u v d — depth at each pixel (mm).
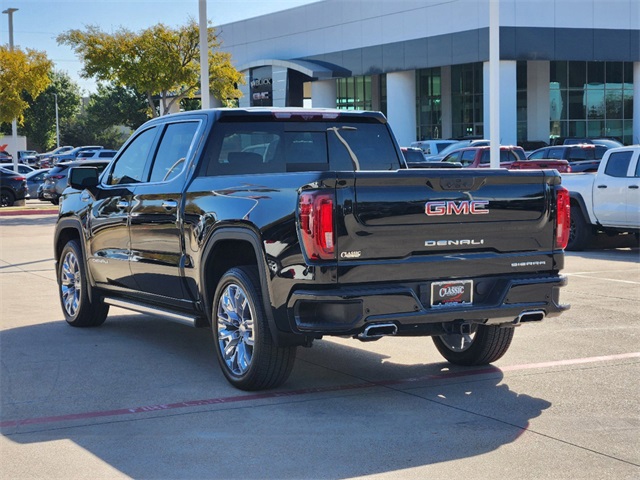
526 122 50188
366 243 5688
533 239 6324
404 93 49938
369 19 50625
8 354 7852
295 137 7520
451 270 5992
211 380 6828
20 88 37406
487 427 5531
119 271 8211
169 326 9320
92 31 33844
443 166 8336
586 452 5047
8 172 33875
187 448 5184
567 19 44250
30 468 4879
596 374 6930
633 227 15453
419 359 7574
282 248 5805
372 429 5512
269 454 5055
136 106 94438
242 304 6379
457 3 45344
